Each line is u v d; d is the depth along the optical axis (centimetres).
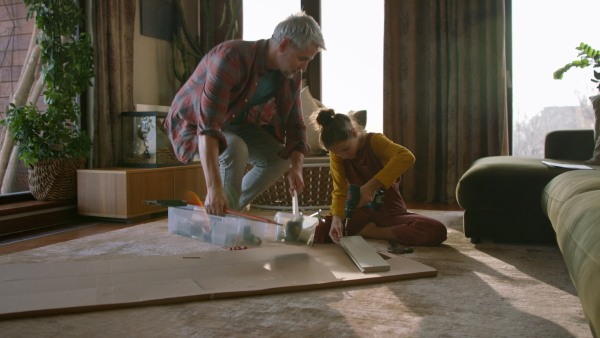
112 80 351
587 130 305
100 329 120
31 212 295
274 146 229
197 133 189
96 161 345
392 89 409
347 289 152
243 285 150
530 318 125
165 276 160
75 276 160
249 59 191
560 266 181
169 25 428
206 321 125
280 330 118
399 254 204
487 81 382
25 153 303
